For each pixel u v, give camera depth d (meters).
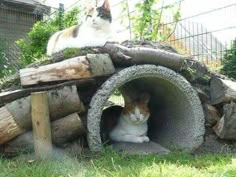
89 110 1.19
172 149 1.34
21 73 1.19
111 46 1.27
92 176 0.92
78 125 1.16
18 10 4.54
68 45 1.52
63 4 4.04
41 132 1.10
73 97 1.16
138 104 1.46
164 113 1.52
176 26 2.85
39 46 3.27
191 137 1.31
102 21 1.82
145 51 1.27
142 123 1.48
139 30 2.72
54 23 3.54
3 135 1.11
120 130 1.46
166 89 1.39
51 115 1.15
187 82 1.30
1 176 0.91
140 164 1.05
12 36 4.48
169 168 1.00
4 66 3.18
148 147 1.38
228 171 0.93
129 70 1.23
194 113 1.31
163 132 1.50
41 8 4.60
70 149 1.18
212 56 2.73
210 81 1.41
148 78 1.39
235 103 1.32
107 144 1.39
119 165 1.04
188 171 0.98
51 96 1.15
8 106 1.13
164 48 1.43
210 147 1.33
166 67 1.31
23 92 1.18
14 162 1.07
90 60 1.20
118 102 2.14
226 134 1.32
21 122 1.12
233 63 2.29
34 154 1.12
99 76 1.24
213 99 1.39
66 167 1.00
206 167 1.06
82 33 1.80
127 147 1.35
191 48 2.87
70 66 1.19
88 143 1.19
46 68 1.19
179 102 1.37
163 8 2.82
